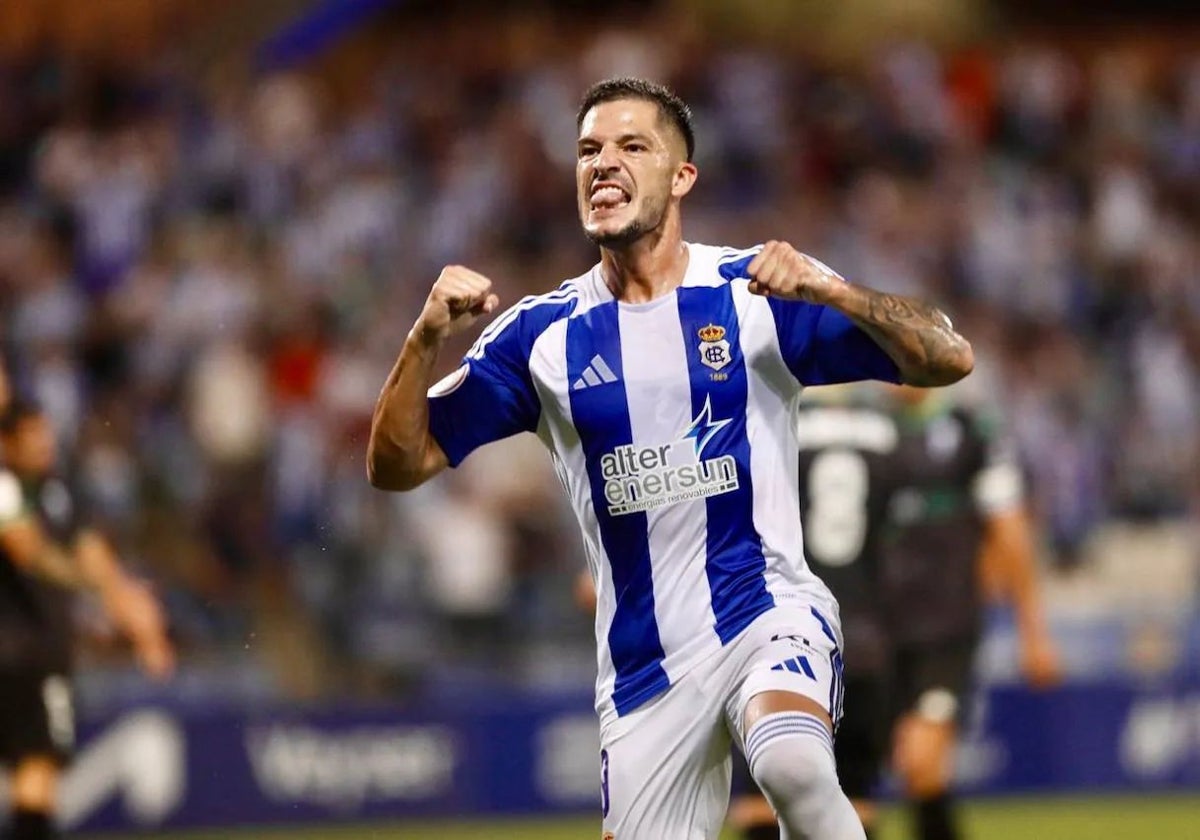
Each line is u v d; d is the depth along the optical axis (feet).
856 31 238.89
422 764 130.82
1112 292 209.46
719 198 212.23
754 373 53.72
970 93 231.50
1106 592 168.86
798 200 212.23
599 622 55.31
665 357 53.83
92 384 164.14
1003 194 218.79
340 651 142.92
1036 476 176.24
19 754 81.20
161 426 158.51
